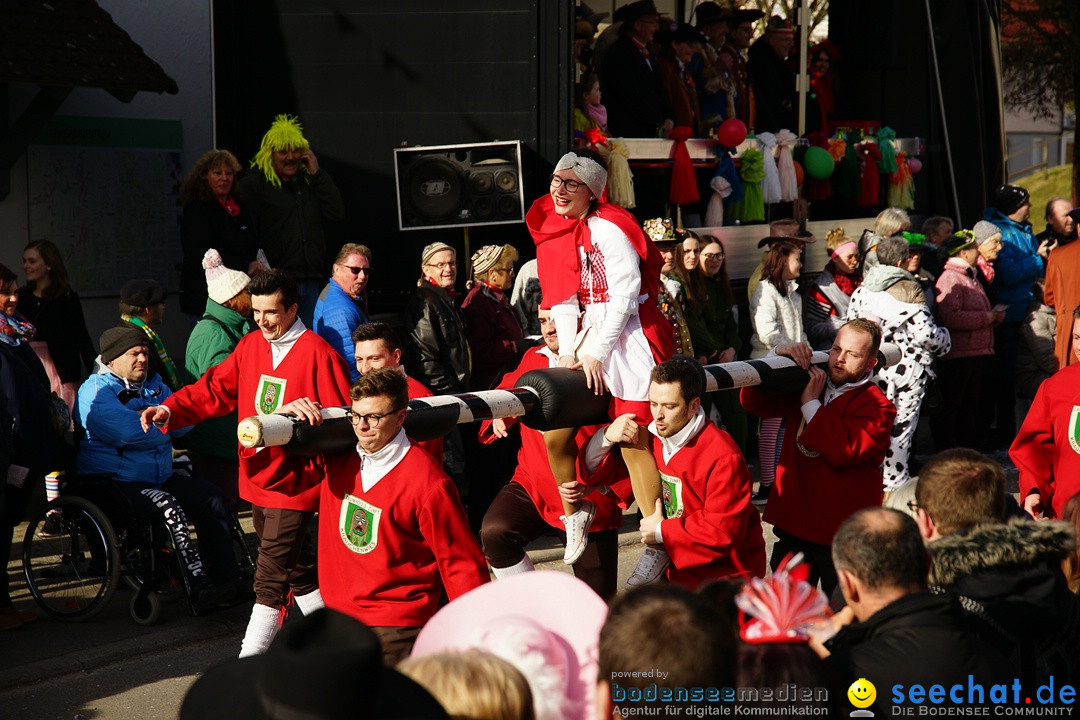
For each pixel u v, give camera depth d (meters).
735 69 34.06
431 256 22.45
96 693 15.91
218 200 23.97
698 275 26.05
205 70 34.88
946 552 9.69
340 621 6.84
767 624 7.75
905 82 38.19
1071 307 23.88
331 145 25.69
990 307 30.72
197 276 23.88
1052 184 104.88
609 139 26.14
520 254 25.94
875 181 34.75
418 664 7.01
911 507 11.38
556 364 15.57
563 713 8.05
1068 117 112.50
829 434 14.46
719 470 13.32
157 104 33.53
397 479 12.70
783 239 27.66
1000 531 9.69
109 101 32.22
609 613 7.36
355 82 25.45
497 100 24.55
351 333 20.64
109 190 32.28
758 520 13.91
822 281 28.84
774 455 25.27
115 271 32.53
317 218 24.98
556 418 14.05
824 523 14.95
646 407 14.30
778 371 14.57
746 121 34.50
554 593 8.91
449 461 22.45
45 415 18.42
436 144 25.02
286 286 16.08
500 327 23.12
